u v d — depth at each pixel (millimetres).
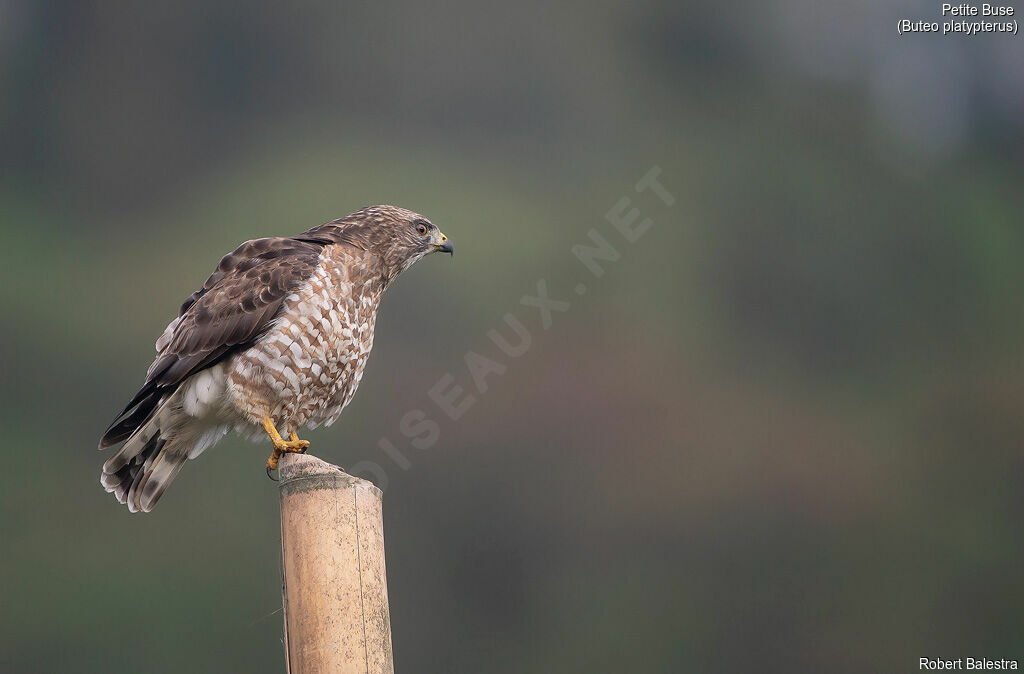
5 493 15523
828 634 15234
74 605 14414
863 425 17391
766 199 19688
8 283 18297
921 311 18719
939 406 17766
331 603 4387
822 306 18859
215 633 14242
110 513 15492
